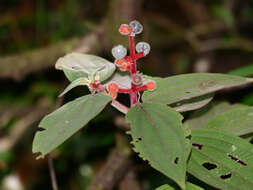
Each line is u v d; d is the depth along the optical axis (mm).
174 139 494
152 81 540
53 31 1279
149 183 898
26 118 1015
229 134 540
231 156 534
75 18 1200
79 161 976
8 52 1302
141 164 824
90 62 560
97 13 1360
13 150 964
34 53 996
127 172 801
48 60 986
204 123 616
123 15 932
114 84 532
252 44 1187
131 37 534
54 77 1109
